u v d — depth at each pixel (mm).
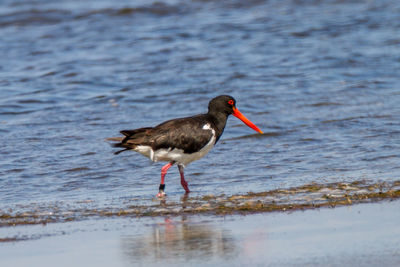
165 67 25016
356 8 35656
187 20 33594
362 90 21031
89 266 7613
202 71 24234
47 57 26938
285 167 13586
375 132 16250
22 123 18047
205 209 10320
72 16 34125
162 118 18453
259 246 8102
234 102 12898
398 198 10461
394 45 27547
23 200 11555
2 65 25609
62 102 20516
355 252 7633
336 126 17047
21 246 8508
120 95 21234
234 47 28094
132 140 11883
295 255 7645
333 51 26906
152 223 9547
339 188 11438
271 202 10586
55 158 14711
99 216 10141
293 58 25969
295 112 18688
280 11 35344
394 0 37375
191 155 12195
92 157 14773
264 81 22594
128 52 27609
